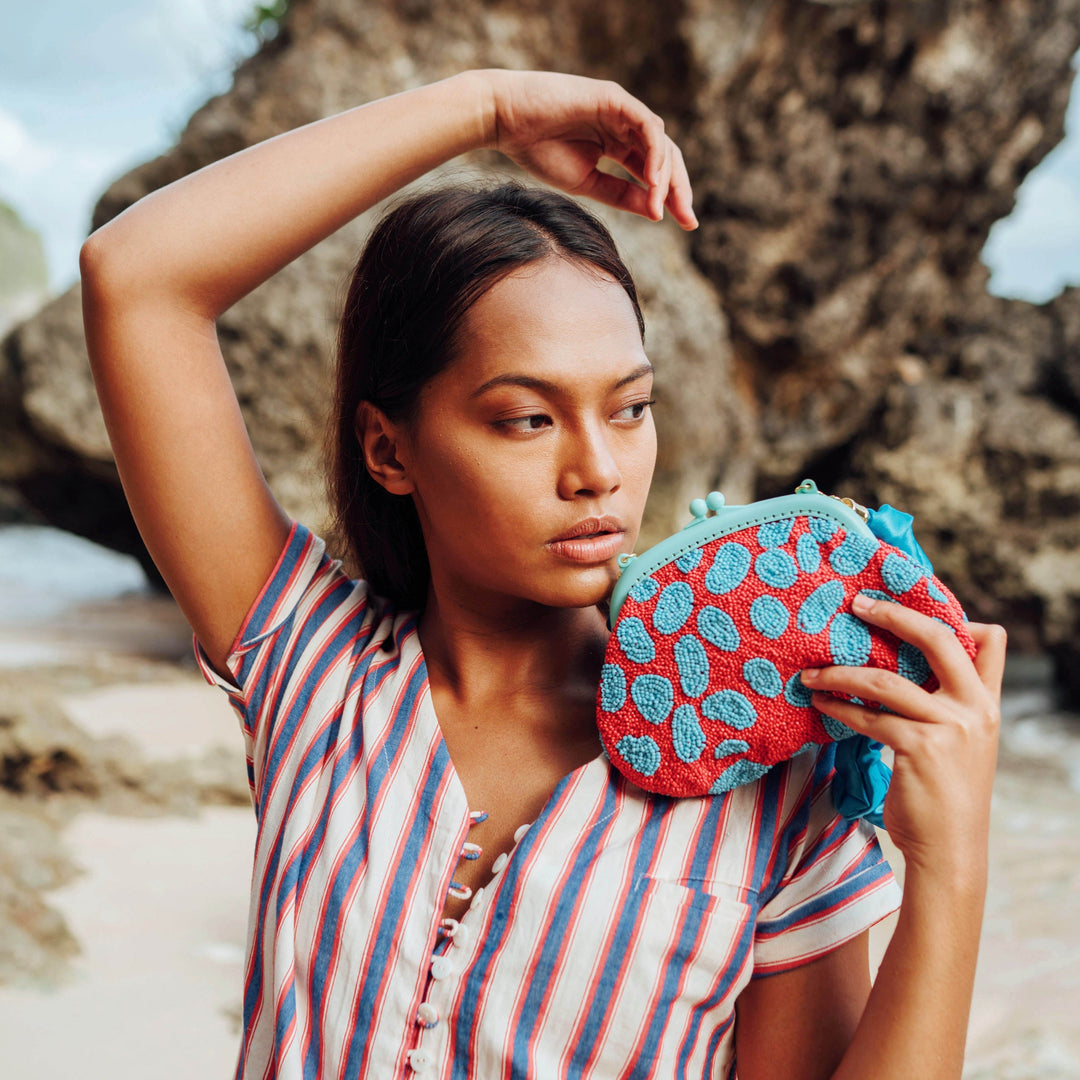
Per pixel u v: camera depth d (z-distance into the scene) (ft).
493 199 3.49
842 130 25.58
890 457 27.43
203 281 3.70
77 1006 10.21
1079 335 27.02
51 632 29.35
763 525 3.18
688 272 26.53
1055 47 25.58
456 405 3.29
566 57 25.07
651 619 3.19
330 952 3.31
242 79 25.73
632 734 3.22
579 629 3.82
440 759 3.52
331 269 24.14
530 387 3.18
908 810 2.83
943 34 24.54
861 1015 3.08
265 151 3.76
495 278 3.25
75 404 25.85
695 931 3.08
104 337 3.68
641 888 3.14
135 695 22.68
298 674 3.85
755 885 3.14
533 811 3.45
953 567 27.32
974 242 27.89
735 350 28.02
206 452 3.80
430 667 3.92
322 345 23.68
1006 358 27.63
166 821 15.21
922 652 2.94
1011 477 26.48
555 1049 3.07
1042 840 17.03
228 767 16.69
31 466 28.99
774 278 26.81
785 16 23.97
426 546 3.98
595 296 3.26
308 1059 3.27
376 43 24.90
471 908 3.23
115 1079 9.05
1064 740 23.43
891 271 27.30
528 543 3.26
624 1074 3.06
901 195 26.14
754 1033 3.21
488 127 3.87
